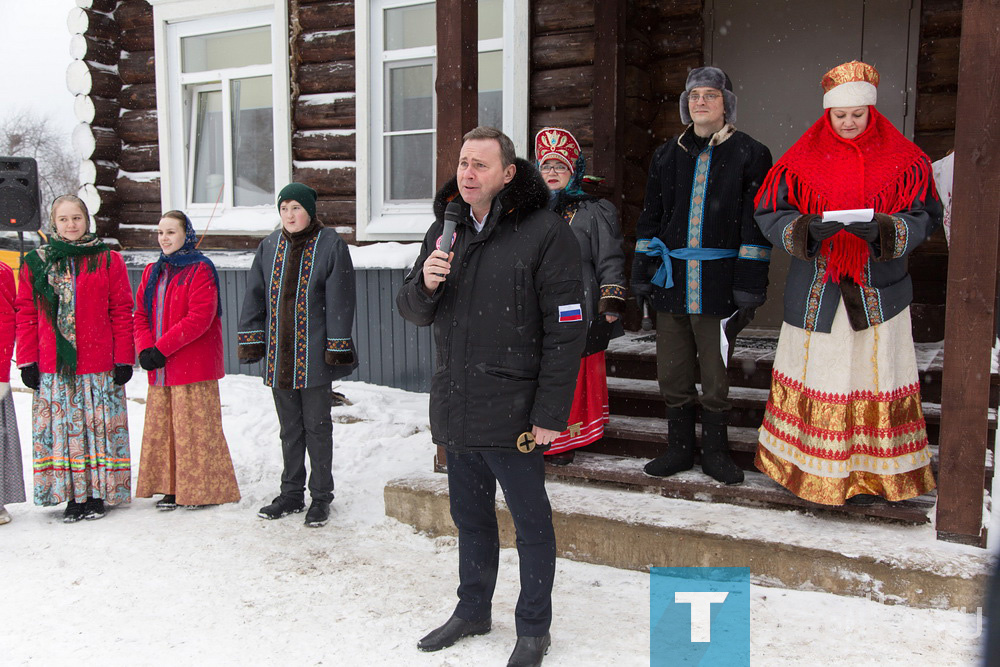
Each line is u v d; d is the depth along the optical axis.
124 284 4.34
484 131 2.65
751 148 3.57
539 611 2.69
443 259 2.61
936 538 3.21
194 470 4.29
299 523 4.14
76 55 7.77
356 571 3.52
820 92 5.75
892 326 3.22
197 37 7.62
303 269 4.05
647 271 3.84
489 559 2.89
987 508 3.18
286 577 3.47
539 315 2.66
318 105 7.08
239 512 4.32
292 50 7.11
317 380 4.04
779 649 2.77
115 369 4.27
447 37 4.16
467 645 2.87
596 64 5.48
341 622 3.06
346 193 7.07
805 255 3.16
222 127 7.66
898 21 5.48
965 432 3.11
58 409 4.18
